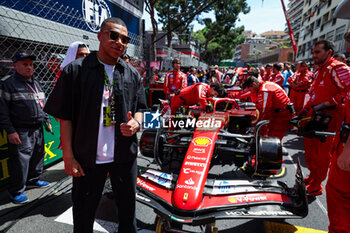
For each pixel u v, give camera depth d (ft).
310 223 8.01
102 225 7.64
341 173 5.30
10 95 8.64
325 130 8.51
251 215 6.19
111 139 5.12
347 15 5.29
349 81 7.98
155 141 9.36
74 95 4.67
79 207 5.10
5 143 9.96
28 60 8.93
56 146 13.07
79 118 4.70
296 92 22.03
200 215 6.34
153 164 12.63
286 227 7.78
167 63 41.19
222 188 7.18
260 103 11.40
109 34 4.63
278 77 24.72
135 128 4.86
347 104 5.18
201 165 7.68
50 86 14.19
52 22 14.17
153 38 48.98
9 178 10.23
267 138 8.79
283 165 13.44
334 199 5.57
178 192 6.70
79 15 16.28
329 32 94.68
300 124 9.26
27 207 8.78
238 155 9.93
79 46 9.22
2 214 8.32
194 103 14.30
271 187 7.37
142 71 26.16
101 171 5.15
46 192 9.90
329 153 8.85
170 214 6.27
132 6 23.86
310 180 10.13
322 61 8.91
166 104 15.10
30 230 7.47
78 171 4.77
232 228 7.70
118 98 5.02
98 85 4.74
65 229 7.57
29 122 9.14
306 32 127.54
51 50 15.39
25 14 12.42
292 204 6.61
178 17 69.36
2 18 11.30
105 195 9.36
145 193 7.16
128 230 5.86
